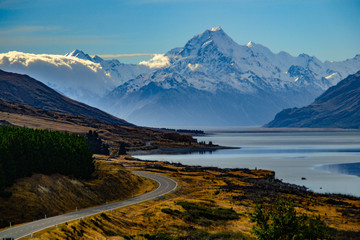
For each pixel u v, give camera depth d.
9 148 89.56
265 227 59.78
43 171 98.62
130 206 90.31
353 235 71.75
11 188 83.75
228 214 86.00
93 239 62.47
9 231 62.88
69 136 114.38
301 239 57.25
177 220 78.44
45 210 80.19
